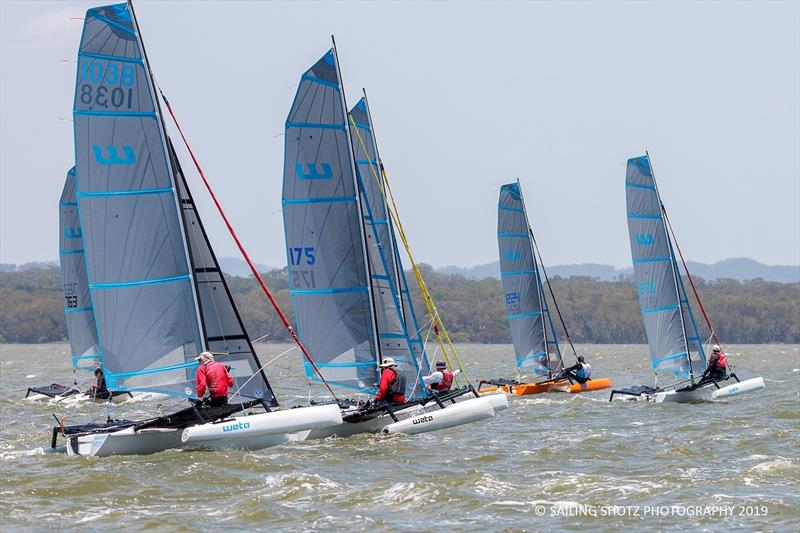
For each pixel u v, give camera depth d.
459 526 64.56
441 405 100.31
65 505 69.62
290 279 98.19
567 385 167.38
